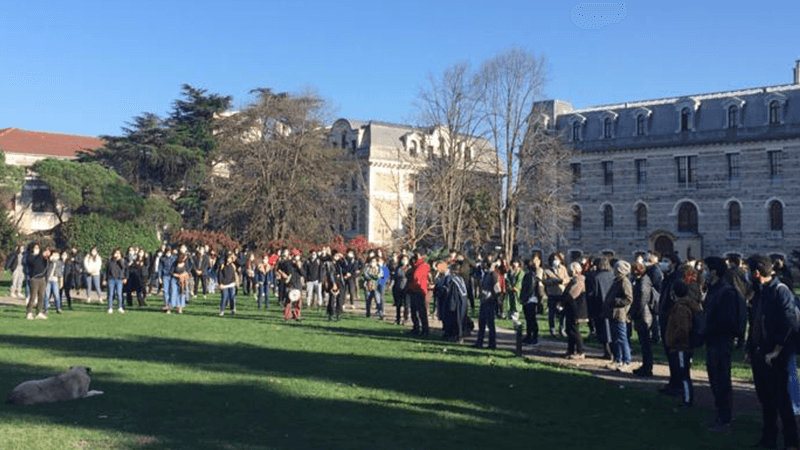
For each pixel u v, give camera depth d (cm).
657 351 1772
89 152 6600
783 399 849
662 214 6462
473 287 3178
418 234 4888
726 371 961
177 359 1457
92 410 988
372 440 853
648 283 1390
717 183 6178
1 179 5794
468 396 1145
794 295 860
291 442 835
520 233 5656
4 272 5584
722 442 895
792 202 5788
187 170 6056
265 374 1296
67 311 2536
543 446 848
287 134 5600
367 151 7338
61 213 6378
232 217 5400
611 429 949
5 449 773
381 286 2531
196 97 6250
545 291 2034
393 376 1308
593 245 6862
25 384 1024
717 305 969
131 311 2598
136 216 5494
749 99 6094
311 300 2789
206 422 930
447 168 4809
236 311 2706
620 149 6700
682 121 6438
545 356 1655
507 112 5009
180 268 2558
